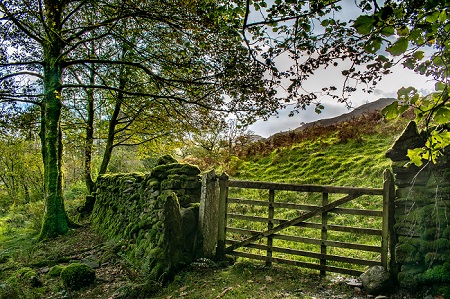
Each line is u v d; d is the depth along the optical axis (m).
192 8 5.41
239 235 7.93
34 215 13.07
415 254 4.37
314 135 14.66
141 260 6.35
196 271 5.65
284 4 2.95
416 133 4.64
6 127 9.80
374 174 9.66
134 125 15.33
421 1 1.43
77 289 5.65
